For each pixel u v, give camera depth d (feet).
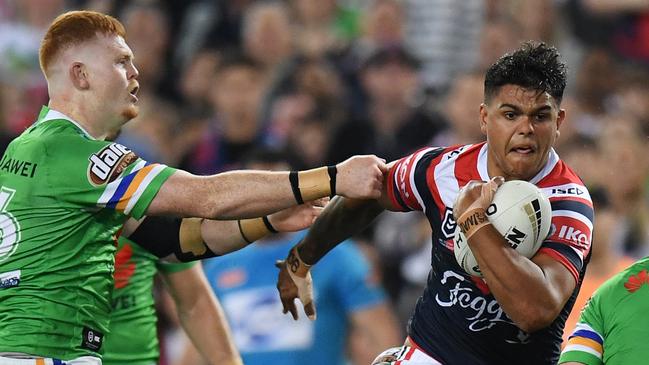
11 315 61.77
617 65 145.59
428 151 64.59
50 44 64.49
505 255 56.85
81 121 64.39
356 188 62.80
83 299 62.95
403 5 152.97
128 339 74.84
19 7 154.40
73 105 64.39
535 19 145.38
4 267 62.08
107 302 64.80
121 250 73.82
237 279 95.20
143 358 75.72
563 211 60.13
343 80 137.08
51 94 64.90
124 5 153.07
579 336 59.57
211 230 71.00
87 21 64.75
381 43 147.02
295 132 129.90
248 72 134.10
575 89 140.26
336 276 92.99
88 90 64.23
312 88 134.31
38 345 61.52
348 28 152.97
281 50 144.56
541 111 59.36
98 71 64.28
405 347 65.10
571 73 142.31
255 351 93.45
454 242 61.05
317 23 151.53
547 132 59.67
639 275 59.11
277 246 94.84
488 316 61.67
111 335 74.13
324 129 131.23
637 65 147.95
